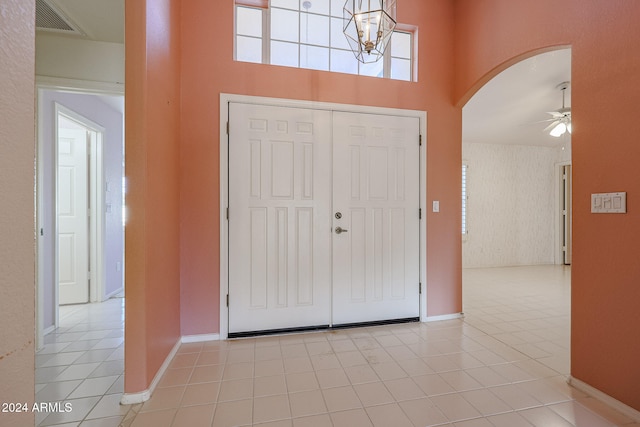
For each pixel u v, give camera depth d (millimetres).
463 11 2744
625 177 1525
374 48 1717
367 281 2674
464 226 5656
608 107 1600
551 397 1669
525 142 5793
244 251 2426
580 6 1743
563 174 6109
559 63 3258
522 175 5980
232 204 2402
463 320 2855
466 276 4922
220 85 2381
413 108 2779
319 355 2143
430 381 1823
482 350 2225
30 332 572
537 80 3600
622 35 1541
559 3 1870
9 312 532
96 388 1753
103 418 1490
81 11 2064
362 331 2568
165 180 1950
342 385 1779
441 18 2850
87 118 3227
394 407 1583
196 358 2094
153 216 1746
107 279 3625
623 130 1535
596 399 1643
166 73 1968
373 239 2684
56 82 2363
